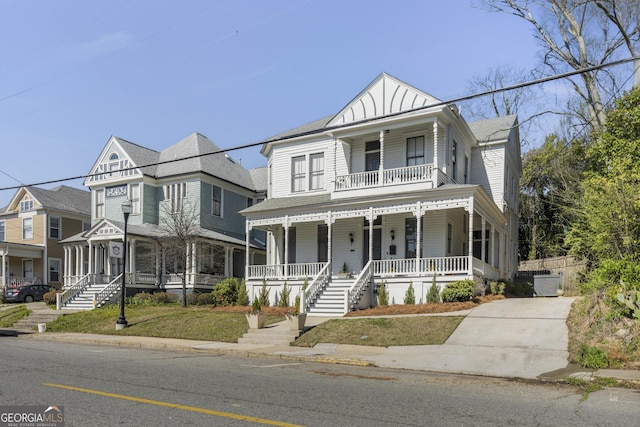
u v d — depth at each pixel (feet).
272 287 81.30
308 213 80.64
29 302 117.50
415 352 44.34
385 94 77.51
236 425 19.80
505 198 92.58
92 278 100.53
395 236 79.92
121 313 67.51
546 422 21.54
